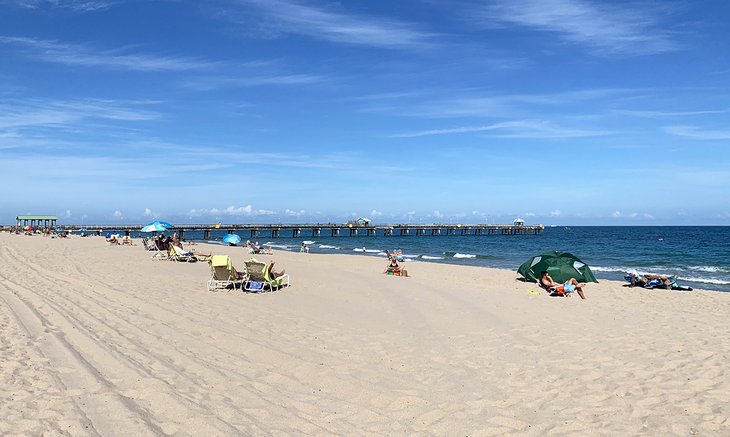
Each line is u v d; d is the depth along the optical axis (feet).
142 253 85.35
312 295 41.88
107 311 31.14
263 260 85.56
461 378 20.52
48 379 18.21
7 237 144.56
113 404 16.06
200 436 14.17
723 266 94.84
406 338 27.12
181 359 21.79
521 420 16.24
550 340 27.02
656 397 18.33
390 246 184.96
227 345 24.50
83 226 241.35
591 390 19.12
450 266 82.84
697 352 24.54
